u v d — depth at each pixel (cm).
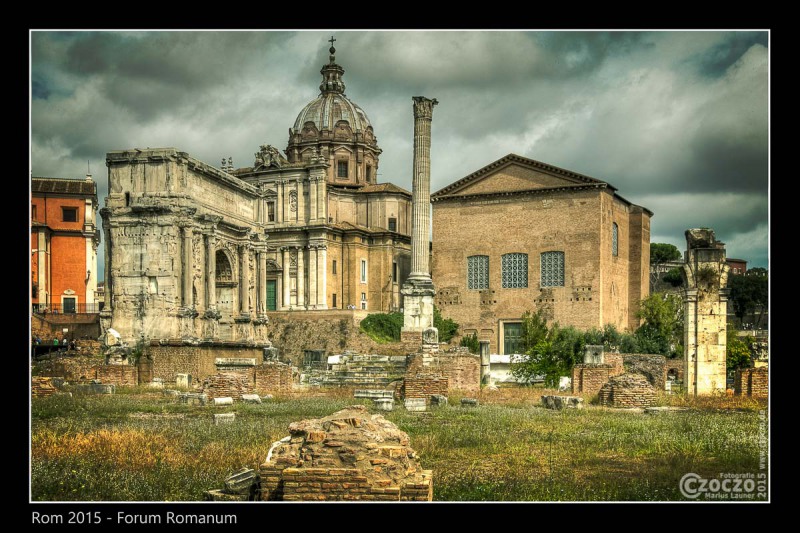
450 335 10931
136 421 3269
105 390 4766
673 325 10106
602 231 10588
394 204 12488
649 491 1906
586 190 10612
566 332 9219
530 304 10844
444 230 11450
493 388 5516
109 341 7050
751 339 8138
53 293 9856
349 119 13125
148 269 7475
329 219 12338
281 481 1570
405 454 1583
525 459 2350
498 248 11100
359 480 1509
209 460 2228
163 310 7431
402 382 4716
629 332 11100
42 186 9981
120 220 7550
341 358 7006
